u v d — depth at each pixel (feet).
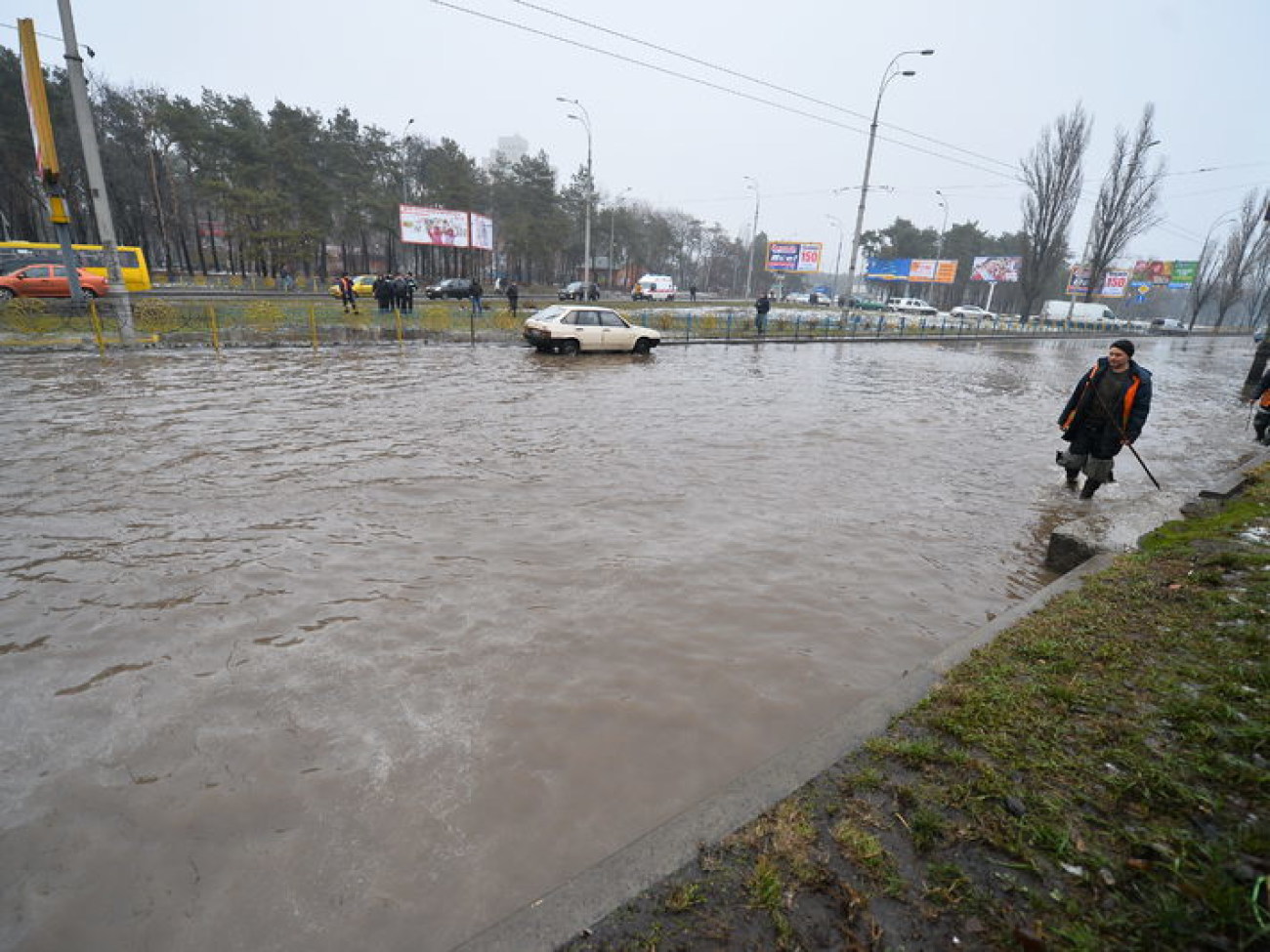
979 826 6.74
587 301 127.24
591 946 5.70
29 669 11.52
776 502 22.18
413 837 8.21
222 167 148.77
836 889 6.14
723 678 11.93
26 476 21.40
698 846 6.81
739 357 70.69
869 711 9.21
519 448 27.35
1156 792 7.02
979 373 68.03
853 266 100.22
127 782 9.04
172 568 15.48
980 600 15.70
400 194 186.50
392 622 13.43
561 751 9.87
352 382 41.88
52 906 7.20
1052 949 5.31
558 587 15.24
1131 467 30.19
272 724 10.29
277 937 6.86
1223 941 5.14
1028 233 151.74
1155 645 10.30
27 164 130.00
